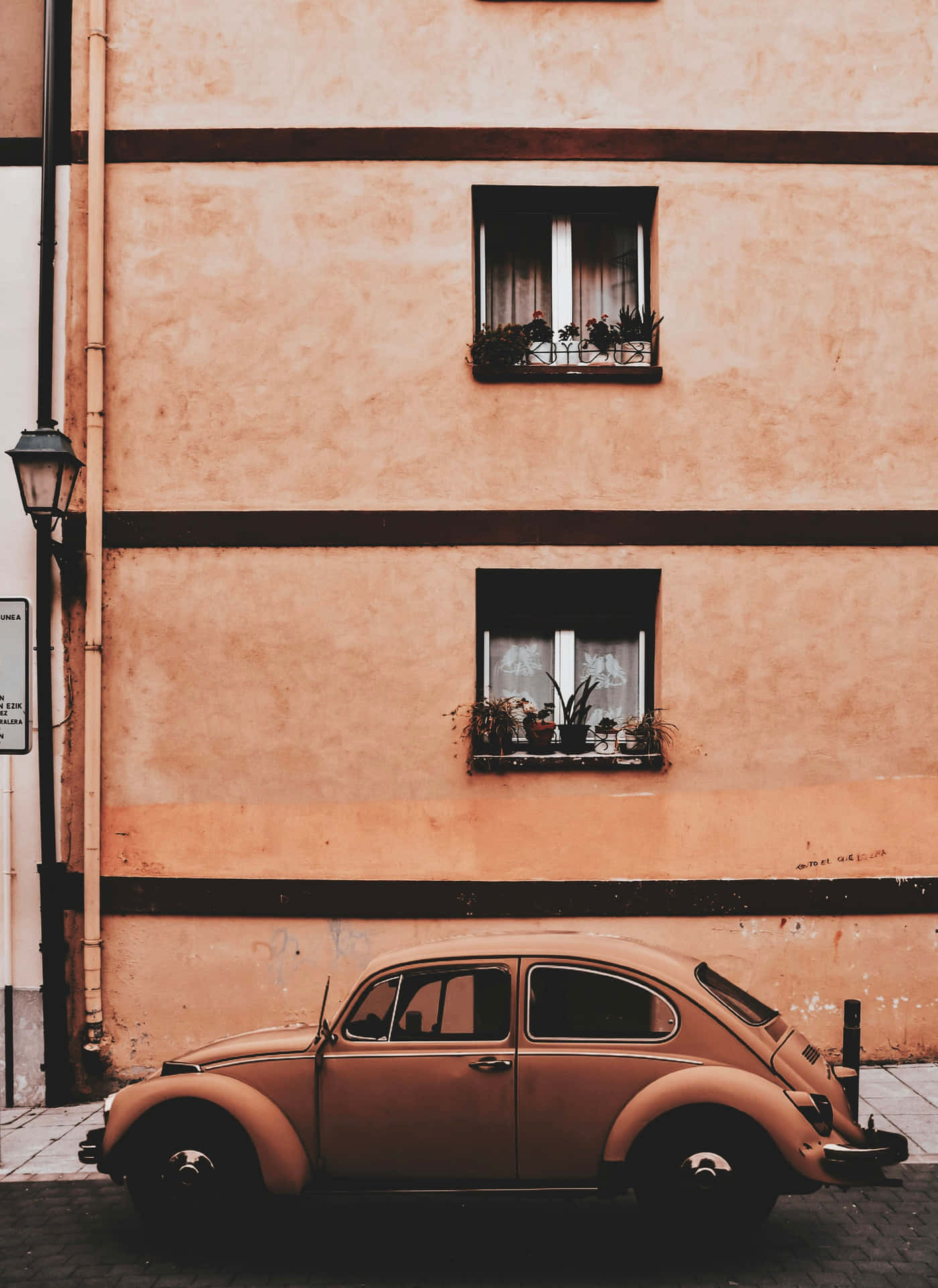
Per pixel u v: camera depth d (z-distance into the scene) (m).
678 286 8.16
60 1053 7.73
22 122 8.34
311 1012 7.88
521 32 8.22
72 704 8.09
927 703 8.06
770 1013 5.43
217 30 8.22
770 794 8.00
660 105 8.22
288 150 8.17
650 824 7.95
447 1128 4.91
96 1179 6.27
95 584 7.99
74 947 7.96
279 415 8.12
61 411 8.16
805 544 8.10
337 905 7.89
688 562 8.08
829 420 8.14
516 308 8.69
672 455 8.11
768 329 8.16
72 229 8.21
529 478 8.09
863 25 8.25
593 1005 5.02
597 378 8.10
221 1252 5.20
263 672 8.05
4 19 8.41
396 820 7.96
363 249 8.16
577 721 8.17
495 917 7.89
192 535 8.09
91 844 7.86
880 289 8.20
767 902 7.91
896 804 8.02
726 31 8.23
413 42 8.21
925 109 8.24
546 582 8.37
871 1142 4.82
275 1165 4.90
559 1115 4.86
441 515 8.05
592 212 8.65
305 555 8.08
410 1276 4.88
